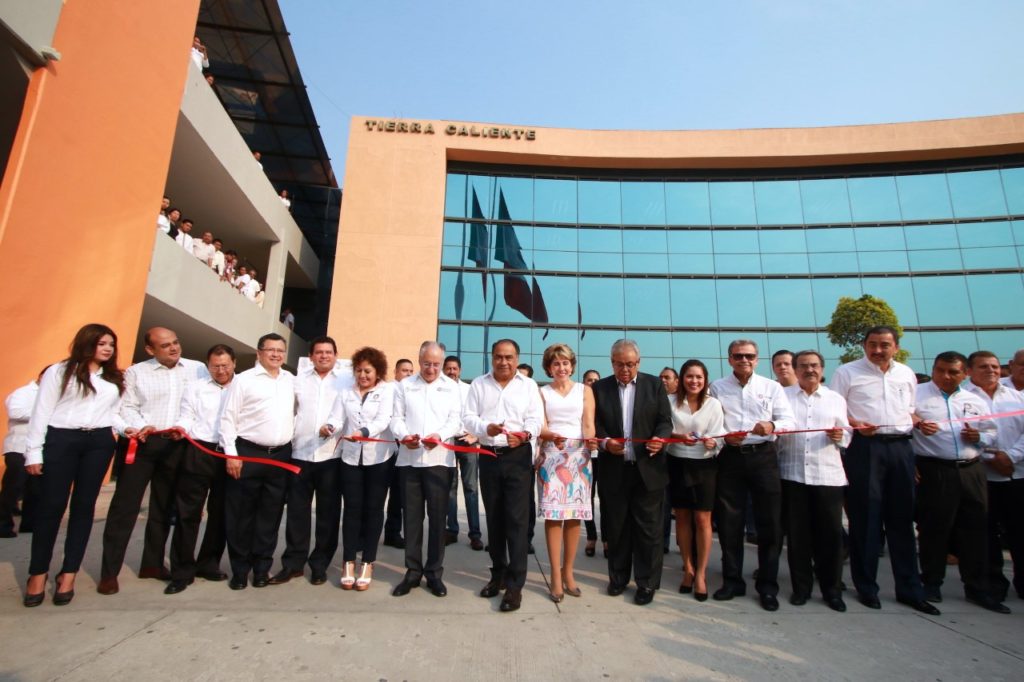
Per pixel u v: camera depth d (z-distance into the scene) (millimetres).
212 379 3785
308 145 14930
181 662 2352
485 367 14008
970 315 13898
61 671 2227
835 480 3449
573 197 15234
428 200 14000
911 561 3443
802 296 14516
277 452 3584
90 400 3197
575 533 3572
